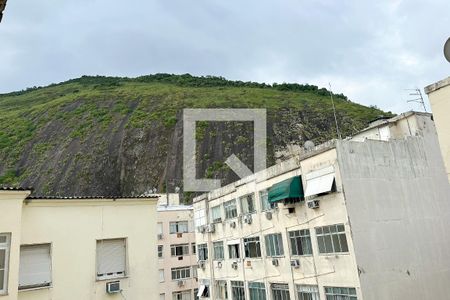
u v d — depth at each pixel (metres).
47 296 12.67
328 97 117.69
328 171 20.31
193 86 139.50
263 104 106.12
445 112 11.46
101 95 124.50
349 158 20.03
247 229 27.66
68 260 13.39
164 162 86.94
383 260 18.94
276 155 82.19
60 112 115.56
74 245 13.64
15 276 11.66
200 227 33.72
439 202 21.81
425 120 23.14
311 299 21.45
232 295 29.06
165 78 157.00
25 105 135.50
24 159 96.38
